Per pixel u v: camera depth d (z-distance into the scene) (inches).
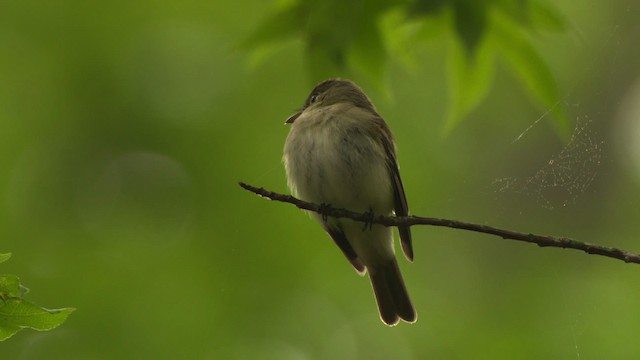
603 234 492.7
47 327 219.1
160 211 470.9
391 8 296.4
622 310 475.2
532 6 293.0
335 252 467.2
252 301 457.4
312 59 295.1
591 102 502.3
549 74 300.2
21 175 473.7
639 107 487.2
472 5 288.4
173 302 455.2
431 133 521.0
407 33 308.5
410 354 472.4
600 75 510.0
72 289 458.3
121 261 464.4
